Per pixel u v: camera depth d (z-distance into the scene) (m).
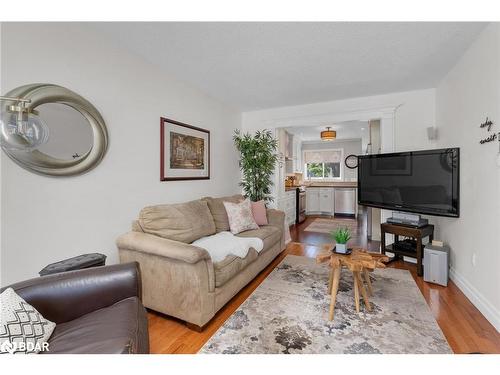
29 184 1.59
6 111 1.22
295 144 7.04
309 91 3.38
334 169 7.89
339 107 3.79
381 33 1.99
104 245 2.07
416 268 2.94
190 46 2.20
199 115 3.33
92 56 1.96
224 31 1.96
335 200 6.91
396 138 3.43
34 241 1.62
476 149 2.13
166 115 2.75
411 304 2.10
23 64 1.56
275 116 4.26
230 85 3.17
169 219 2.25
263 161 3.93
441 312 1.98
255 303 2.14
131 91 2.31
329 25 1.88
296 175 7.16
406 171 2.98
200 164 3.35
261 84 3.13
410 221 2.99
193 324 1.78
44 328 1.11
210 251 2.14
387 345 1.58
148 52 2.32
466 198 2.31
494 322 1.78
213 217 2.98
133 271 1.44
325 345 1.58
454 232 2.57
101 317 1.22
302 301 2.17
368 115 3.59
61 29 1.75
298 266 3.03
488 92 1.92
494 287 1.83
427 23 1.87
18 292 1.20
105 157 2.07
